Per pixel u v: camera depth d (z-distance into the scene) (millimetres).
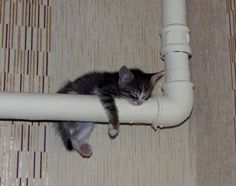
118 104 938
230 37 925
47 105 892
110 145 1006
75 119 926
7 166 939
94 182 976
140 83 963
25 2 1036
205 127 1000
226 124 917
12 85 982
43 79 1003
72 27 1052
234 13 920
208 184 978
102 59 1053
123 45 1073
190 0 1101
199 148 1023
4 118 910
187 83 981
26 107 884
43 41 1024
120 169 997
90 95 940
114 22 1082
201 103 1021
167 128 1044
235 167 880
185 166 1031
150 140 1029
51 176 957
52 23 1041
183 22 1021
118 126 937
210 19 1003
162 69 1078
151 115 952
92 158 988
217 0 980
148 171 1010
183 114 969
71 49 1037
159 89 1052
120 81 971
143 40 1088
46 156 964
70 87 992
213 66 978
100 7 1082
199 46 1041
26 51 1009
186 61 1003
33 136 967
